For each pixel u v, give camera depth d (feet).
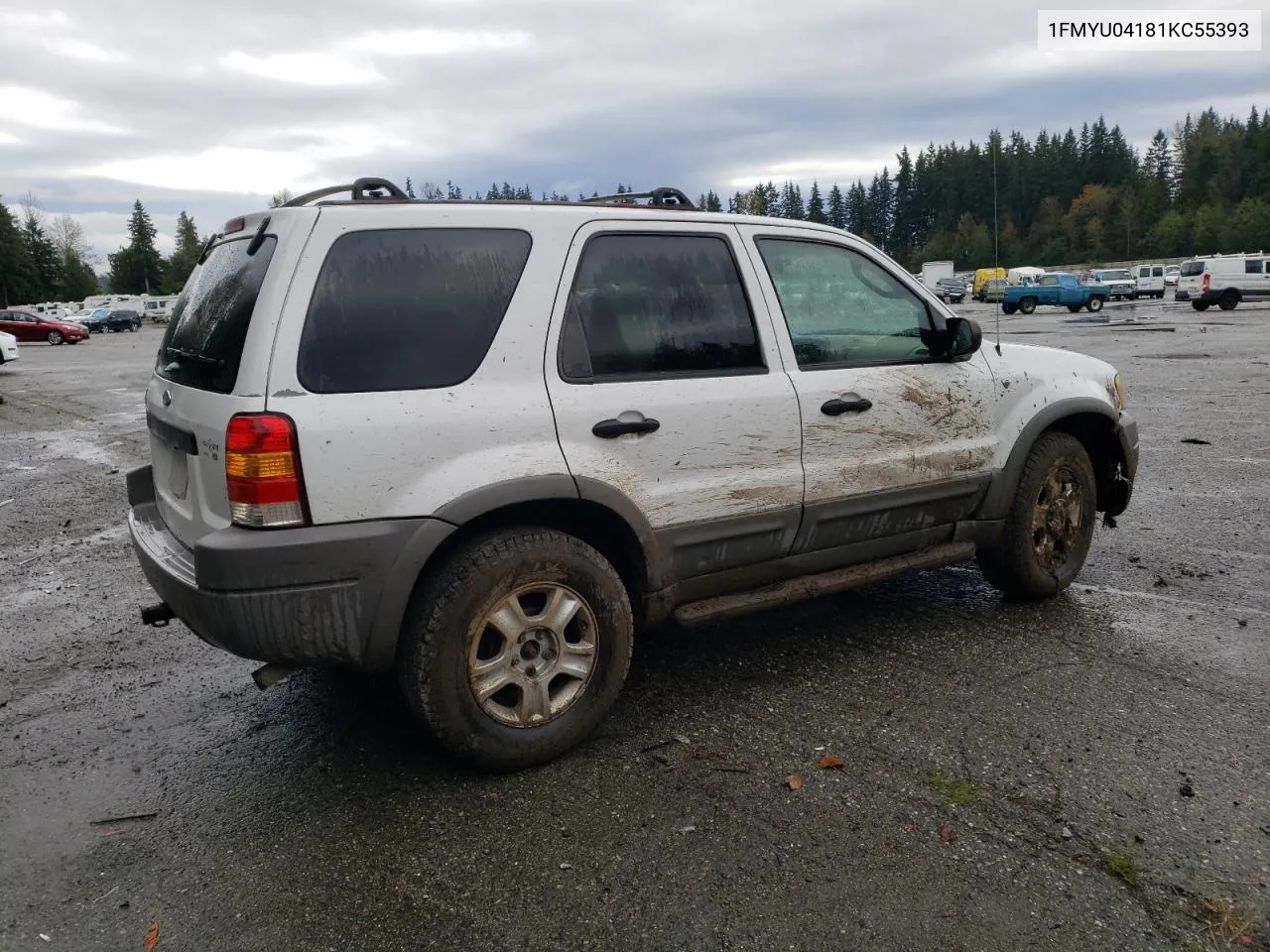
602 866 8.66
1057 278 132.87
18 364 88.43
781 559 12.33
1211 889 8.11
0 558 20.11
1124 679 12.30
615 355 10.81
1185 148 382.42
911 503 13.26
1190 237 324.19
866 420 12.66
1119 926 7.69
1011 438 14.26
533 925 7.89
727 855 8.76
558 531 10.64
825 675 12.69
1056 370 15.16
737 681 12.59
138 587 17.89
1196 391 40.91
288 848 9.14
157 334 164.66
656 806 9.61
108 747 11.41
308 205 9.66
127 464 31.63
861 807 9.46
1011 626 14.38
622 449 10.68
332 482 9.09
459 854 8.92
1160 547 18.28
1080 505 15.43
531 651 10.35
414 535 9.42
